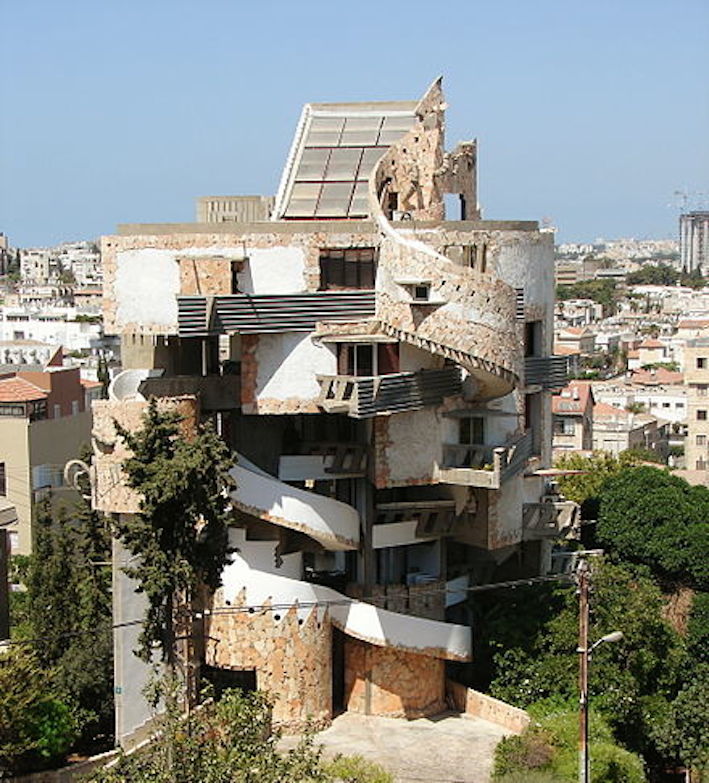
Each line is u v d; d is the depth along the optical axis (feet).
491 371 150.82
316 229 153.38
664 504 198.70
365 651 158.92
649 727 162.81
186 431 145.38
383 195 174.81
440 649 158.61
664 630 170.81
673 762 167.22
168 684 115.55
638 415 452.76
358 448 158.10
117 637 146.41
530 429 177.17
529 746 141.28
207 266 149.38
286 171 183.42
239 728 109.70
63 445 249.75
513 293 153.07
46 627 157.89
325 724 155.53
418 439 158.30
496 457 155.33
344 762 129.18
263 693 122.21
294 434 165.48
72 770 136.98
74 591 159.74
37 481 240.32
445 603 168.35
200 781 103.91
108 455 144.46
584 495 223.10
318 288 153.69
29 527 236.02
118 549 146.51
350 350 153.89
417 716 159.84
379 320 153.17
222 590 152.66
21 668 137.39
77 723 147.64
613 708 159.33
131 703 147.33
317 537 154.40
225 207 195.42
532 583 171.73
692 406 390.21
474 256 161.27
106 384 277.23
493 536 165.89
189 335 144.66
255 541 152.66
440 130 175.42
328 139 188.14
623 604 166.81
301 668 152.87
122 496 143.54
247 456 162.20
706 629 187.62
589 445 402.11
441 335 148.66
